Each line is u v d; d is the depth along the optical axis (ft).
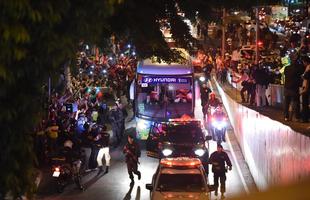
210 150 99.71
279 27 207.82
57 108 104.99
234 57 184.85
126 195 72.74
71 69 38.42
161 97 108.58
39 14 23.16
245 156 89.10
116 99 141.38
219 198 69.67
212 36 217.77
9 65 23.15
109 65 189.67
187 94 108.68
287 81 69.31
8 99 24.75
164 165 57.82
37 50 24.72
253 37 198.49
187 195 54.85
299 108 69.41
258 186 71.51
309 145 41.86
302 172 43.73
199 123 85.92
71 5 26.05
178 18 69.97
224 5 68.80
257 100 103.81
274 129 60.08
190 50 73.20
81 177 80.07
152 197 55.52
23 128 25.41
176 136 83.51
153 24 64.54
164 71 108.88
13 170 25.20
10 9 21.91
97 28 27.45
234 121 113.19
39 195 70.69
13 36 22.22
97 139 85.56
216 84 181.47
